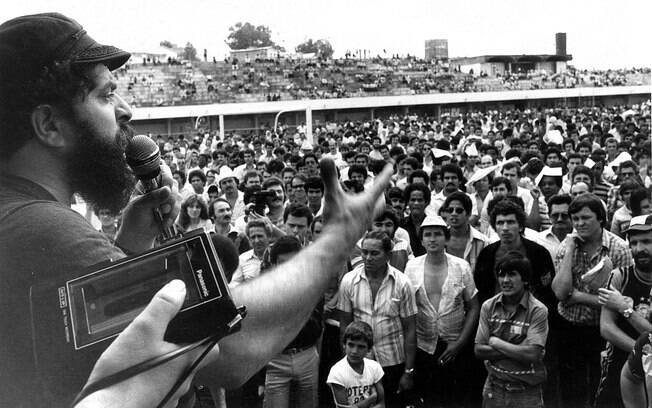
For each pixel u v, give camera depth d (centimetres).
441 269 608
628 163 1095
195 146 2803
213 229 795
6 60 108
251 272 661
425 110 5850
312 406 574
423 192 793
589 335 579
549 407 591
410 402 584
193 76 5675
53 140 111
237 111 4600
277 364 565
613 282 510
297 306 106
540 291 604
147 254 86
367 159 1445
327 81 6184
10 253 96
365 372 528
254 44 12656
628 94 6712
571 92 6266
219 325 83
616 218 816
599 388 527
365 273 593
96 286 85
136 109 4331
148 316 77
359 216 114
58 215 101
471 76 6862
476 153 1545
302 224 723
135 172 141
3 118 108
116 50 117
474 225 921
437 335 602
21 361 95
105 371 76
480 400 599
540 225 930
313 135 3638
